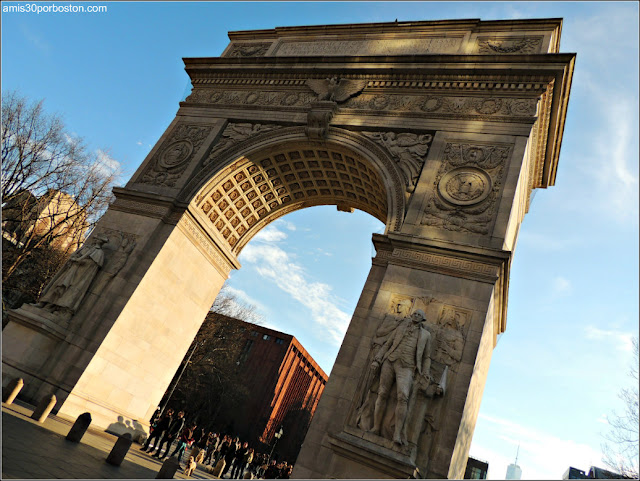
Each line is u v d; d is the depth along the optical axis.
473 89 22.47
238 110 26.86
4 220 35.53
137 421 22.62
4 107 33.41
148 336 22.77
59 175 36.22
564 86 22.64
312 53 28.89
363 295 18.59
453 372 15.40
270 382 96.25
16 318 20.28
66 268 22.02
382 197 24.30
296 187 27.97
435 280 17.44
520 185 20.88
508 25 24.77
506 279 18.36
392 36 27.44
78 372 19.69
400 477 13.48
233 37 32.72
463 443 15.92
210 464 35.31
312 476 14.94
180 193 24.23
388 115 23.08
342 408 15.74
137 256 22.25
